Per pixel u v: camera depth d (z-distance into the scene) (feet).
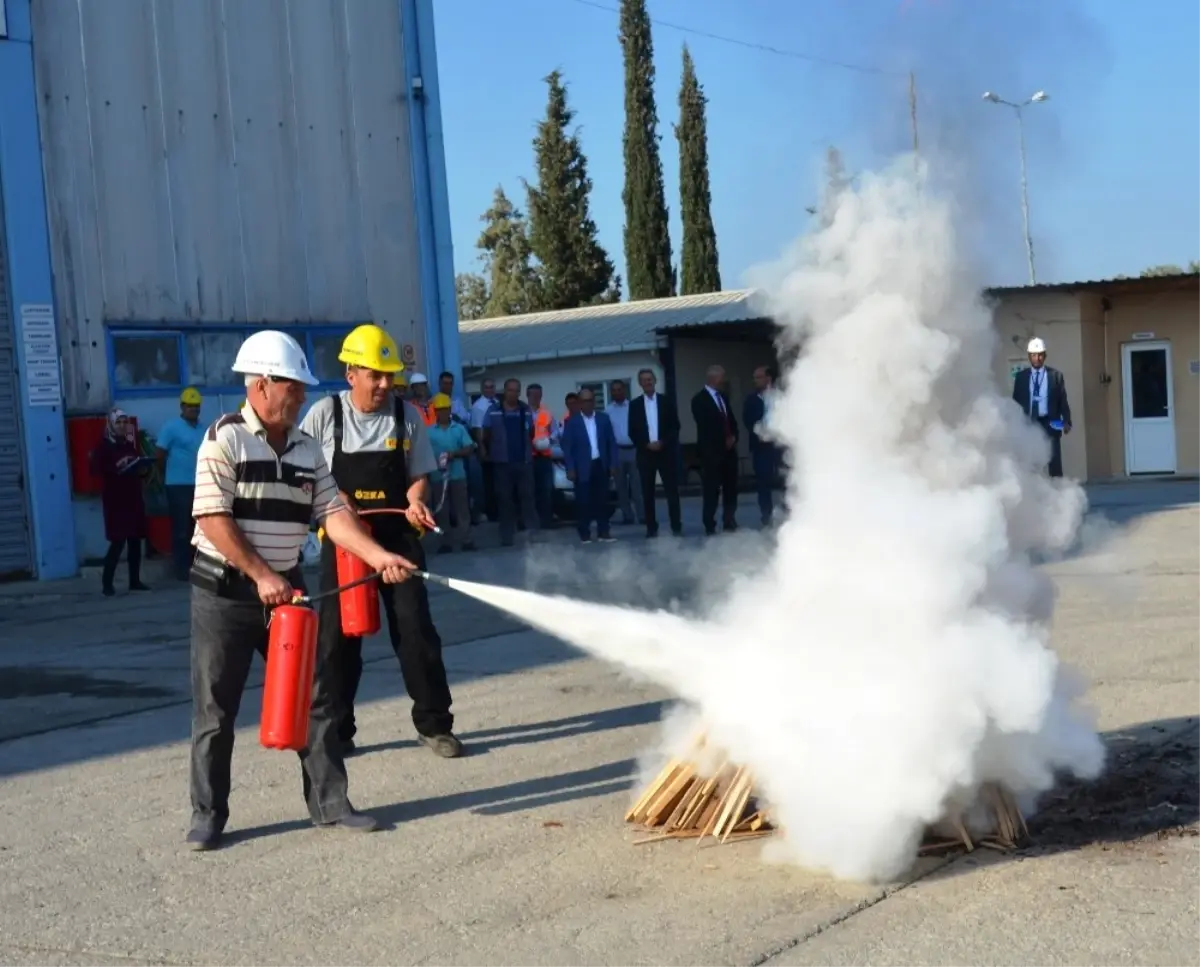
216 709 18.08
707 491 59.47
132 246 53.47
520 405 59.77
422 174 63.26
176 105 54.95
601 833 17.80
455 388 64.08
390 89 62.13
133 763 23.04
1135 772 18.88
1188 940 13.21
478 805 19.44
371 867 16.97
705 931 14.11
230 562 17.57
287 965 13.92
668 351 104.83
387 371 21.67
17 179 49.96
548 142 191.21
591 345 109.50
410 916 15.14
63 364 51.39
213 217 56.08
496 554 54.44
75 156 51.85
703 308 119.75
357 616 21.38
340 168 60.29
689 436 107.24
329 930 14.84
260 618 18.12
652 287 169.37
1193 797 17.71
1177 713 22.25
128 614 42.39
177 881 16.79
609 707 25.31
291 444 18.19
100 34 52.65
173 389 54.54
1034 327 85.56
